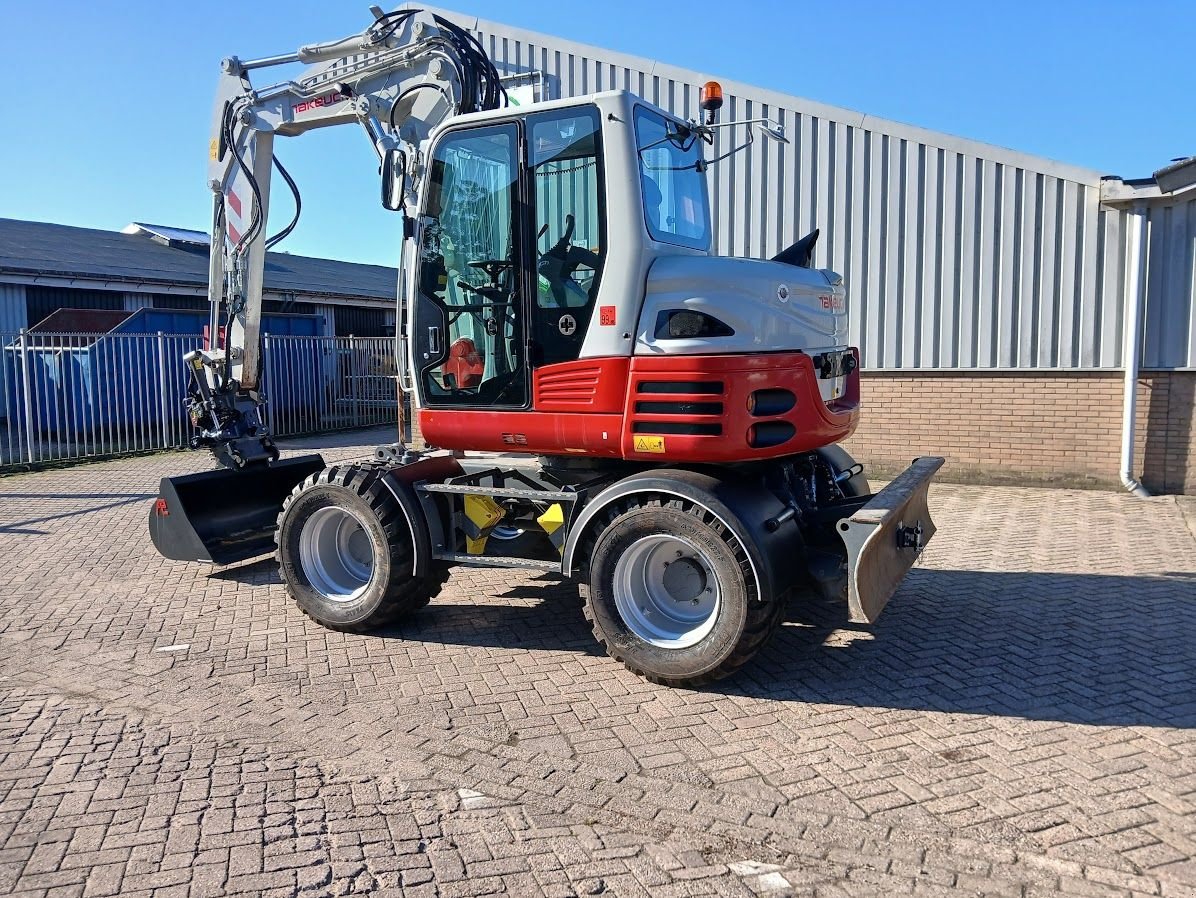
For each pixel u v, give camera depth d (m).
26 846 3.45
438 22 6.29
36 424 15.04
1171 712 4.61
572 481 5.64
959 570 7.33
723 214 11.80
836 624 6.03
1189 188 9.45
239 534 7.27
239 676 5.19
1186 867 3.28
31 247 20.08
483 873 3.28
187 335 16.34
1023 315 10.62
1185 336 10.02
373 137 6.63
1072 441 10.58
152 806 3.75
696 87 11.61
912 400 11.20
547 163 5.19
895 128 10.92
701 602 4.97
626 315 5.00
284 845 3.46
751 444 4.87
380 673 5.23
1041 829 3.54
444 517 5.85
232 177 7.27
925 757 4.15
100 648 5.67
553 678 5.15
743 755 4.19
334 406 19.20
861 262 11.26
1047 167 10.33
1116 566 7.39
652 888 3.19
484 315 5.46
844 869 3.30
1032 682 5.01
